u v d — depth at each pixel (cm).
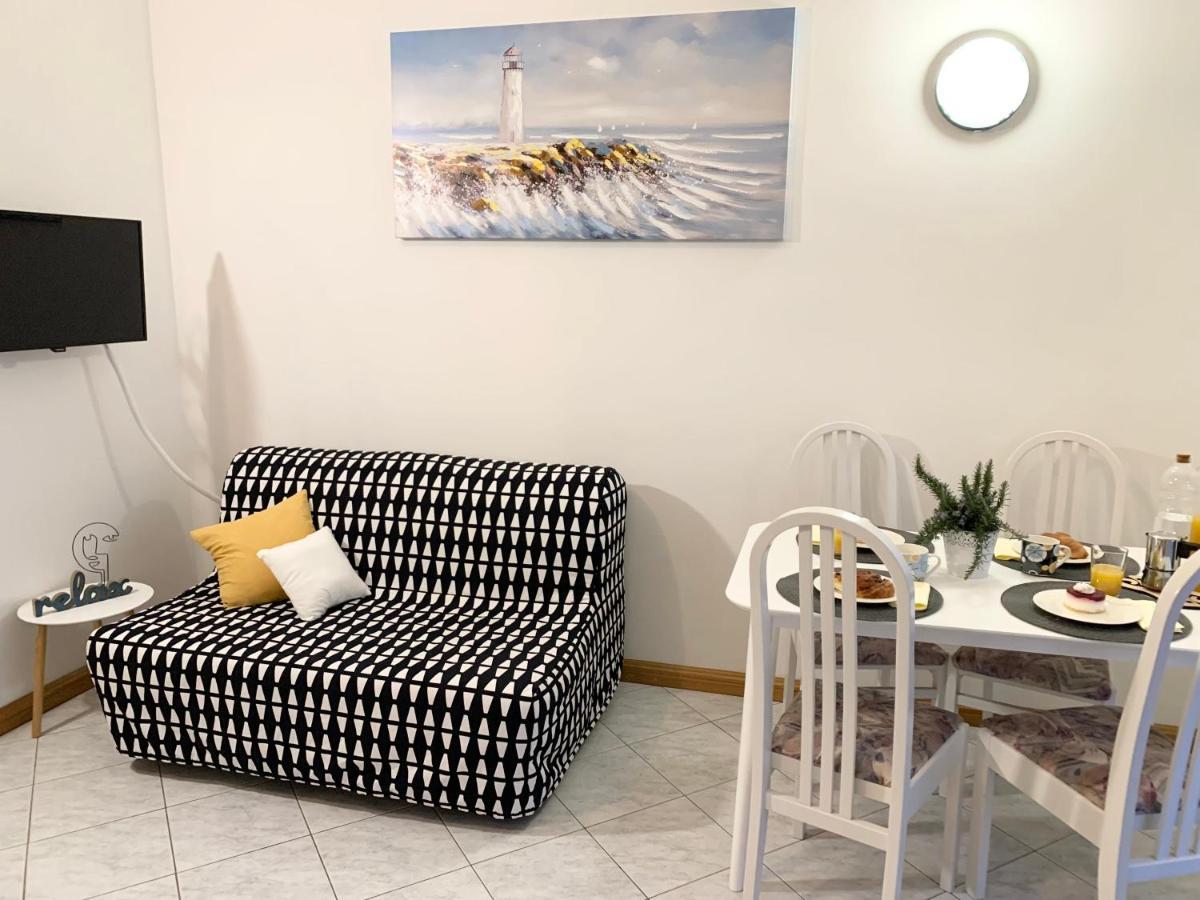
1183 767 176
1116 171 271
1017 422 290
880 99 282
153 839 240
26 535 299
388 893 220
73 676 322
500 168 312
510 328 325
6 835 241
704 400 313
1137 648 188
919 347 293
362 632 272
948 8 273
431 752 240
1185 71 262
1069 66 268
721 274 303
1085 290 279
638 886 224
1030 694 298
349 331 340
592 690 285
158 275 347
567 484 296
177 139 343
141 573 347
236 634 270
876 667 254
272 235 341
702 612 325
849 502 299
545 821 249
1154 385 279
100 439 325
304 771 253
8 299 270
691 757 283
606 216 306
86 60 311
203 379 358
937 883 224
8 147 285
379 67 319
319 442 352
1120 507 271
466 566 302
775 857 236
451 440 338
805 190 292
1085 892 222
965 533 223
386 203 328
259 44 329
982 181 280
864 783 195
